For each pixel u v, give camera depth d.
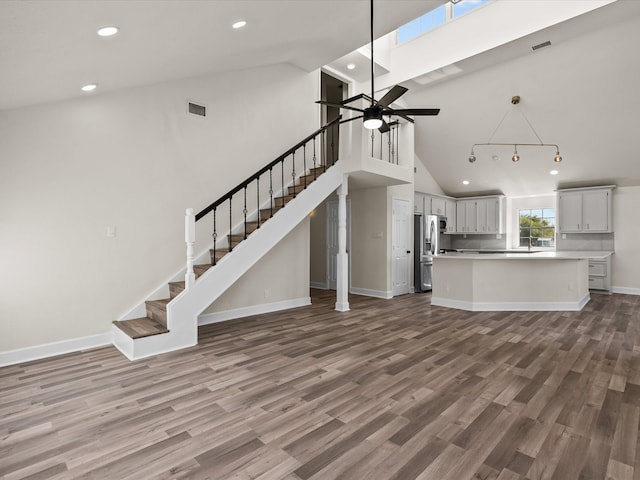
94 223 3.84
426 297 6.96
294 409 2.43
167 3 2.25
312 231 8.47
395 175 6.05
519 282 5.73
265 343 3.90
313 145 6.09
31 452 1.96
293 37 4.29
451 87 6.66
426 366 3.22
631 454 1.93
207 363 3.30
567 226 8.09
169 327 3.64
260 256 4.48
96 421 2.28
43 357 3.49
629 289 7.49
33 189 3.46
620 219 7.61
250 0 2.76
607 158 6.96
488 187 9.30
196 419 2.30
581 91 5.83
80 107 3.74
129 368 3.18
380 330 4.45
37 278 3.49
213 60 4.11
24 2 1.71
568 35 5.02
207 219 4.81
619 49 5.03
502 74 6.05
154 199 4.30
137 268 4.16
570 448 1.99
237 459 1.89
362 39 4.85
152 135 4.29
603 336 4.21
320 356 3.49
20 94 3.00
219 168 4.93
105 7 2.01
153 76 3.88
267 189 5.52
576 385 2.83
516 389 2.75
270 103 5.55
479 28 5.53
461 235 10.51
